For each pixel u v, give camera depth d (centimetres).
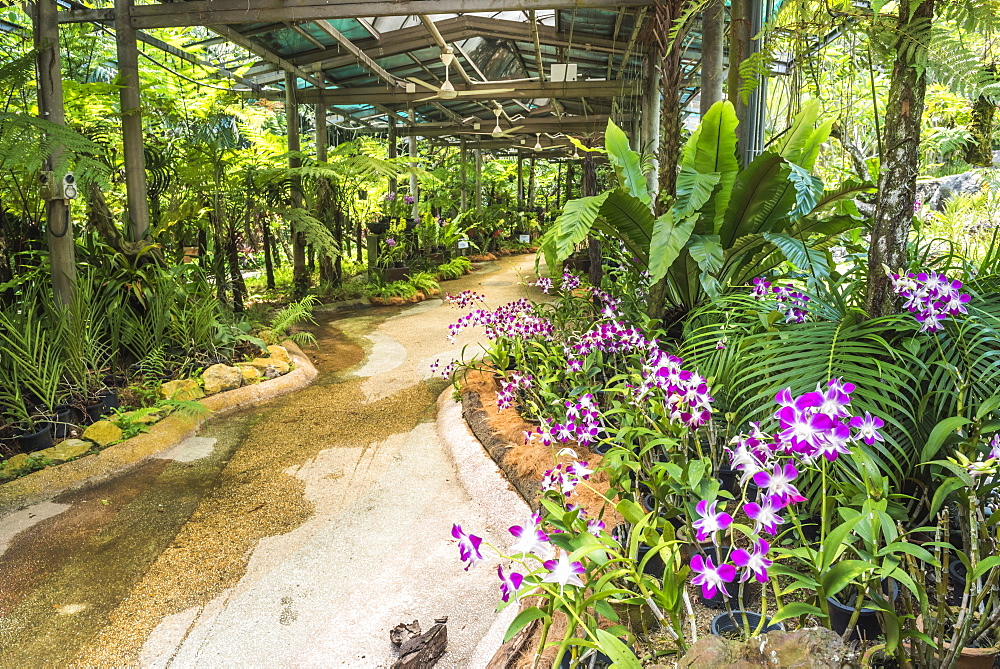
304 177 835
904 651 132
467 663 201
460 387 443
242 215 727
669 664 137
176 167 646
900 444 196
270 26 697
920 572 143
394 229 1064
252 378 489
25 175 458
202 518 302
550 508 167
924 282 178
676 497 210
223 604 238
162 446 380
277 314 713
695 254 326
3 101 484
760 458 127
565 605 133
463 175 1559
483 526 287
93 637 221
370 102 937
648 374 211
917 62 190
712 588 120
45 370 374
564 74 746
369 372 544
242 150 816
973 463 137
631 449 192
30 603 240
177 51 696
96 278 465
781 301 253
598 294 427
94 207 479
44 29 438
